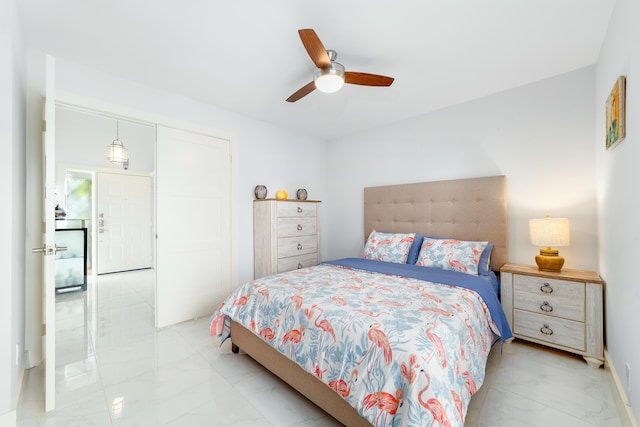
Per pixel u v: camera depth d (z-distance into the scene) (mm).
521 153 2646
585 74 2322
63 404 1628
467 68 2328
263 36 1910
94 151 5199
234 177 3299
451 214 3025
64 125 4875
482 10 1661
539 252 2535
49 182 1599
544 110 2521
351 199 4125
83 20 1741
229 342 2455
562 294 2133
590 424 1465
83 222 4949
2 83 1374
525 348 2309
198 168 3010
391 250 3053
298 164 4035
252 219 3492
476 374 1452
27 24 1772
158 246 2732
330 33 1871
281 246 3400
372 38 1924
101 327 2771
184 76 2455
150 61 2217
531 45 2018
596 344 1995
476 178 2850
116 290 4180
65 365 2059
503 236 2684
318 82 1982
